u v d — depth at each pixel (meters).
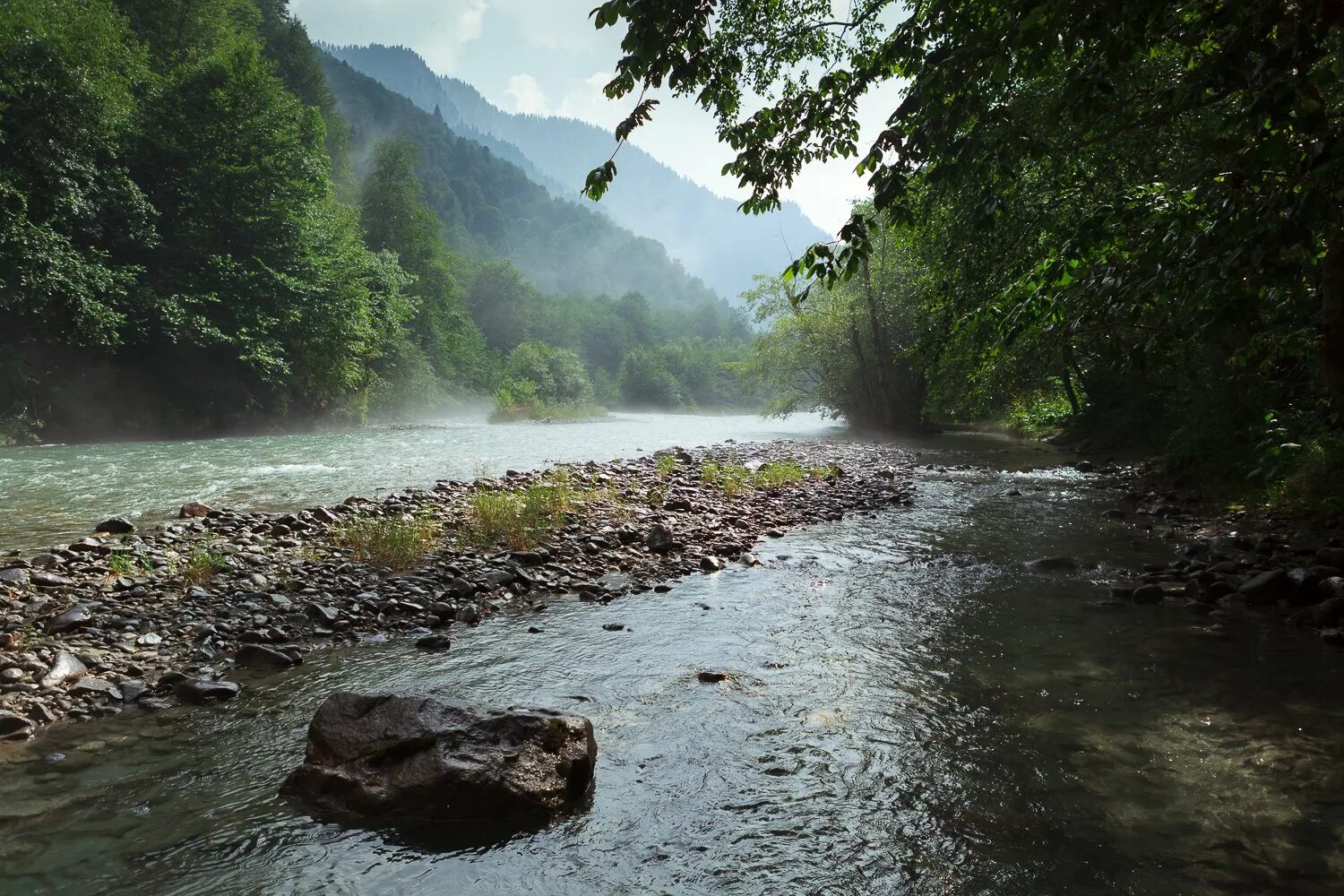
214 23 50.66
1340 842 3.28
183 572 8.11
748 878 3.11
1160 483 15.66
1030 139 5.62
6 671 5.17
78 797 3.74
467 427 40.94
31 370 27.17
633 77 5.41
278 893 3.00
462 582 7.81
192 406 32.62
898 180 5.47
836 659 5.78
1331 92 5.96
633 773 4.02
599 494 13.55
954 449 27.02
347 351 39.62
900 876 3.11
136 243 31.27
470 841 3.38
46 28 29.62
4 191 24.98
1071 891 2.98
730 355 142.12
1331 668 5.42
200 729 4.58
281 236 36.25
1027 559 9.30
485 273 111.81
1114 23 4.29
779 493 14.59
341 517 11.43
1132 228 5.85
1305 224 4.03
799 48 8.02
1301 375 12.68
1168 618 6.75
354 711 4.07
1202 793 3.73
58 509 12.49
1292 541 9.20
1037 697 5.00
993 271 10.05
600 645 6.16
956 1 5.17
